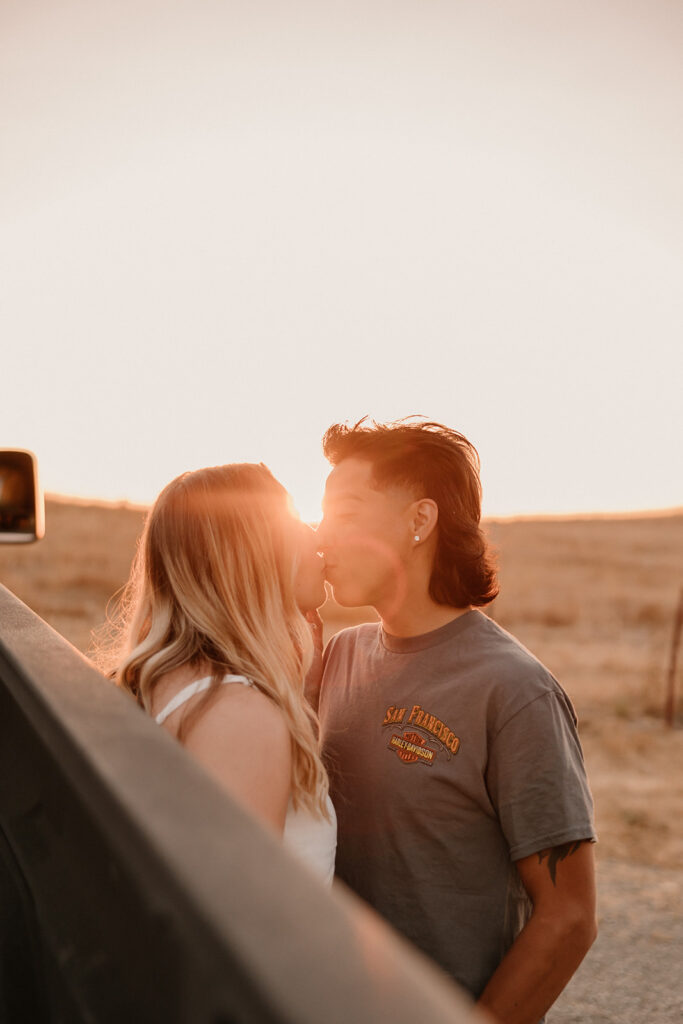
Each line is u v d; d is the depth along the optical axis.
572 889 1.85
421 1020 0.40
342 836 2.16
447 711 2.02
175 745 0.86
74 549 37.53
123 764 0.79
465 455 2.23
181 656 1.81
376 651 2.27
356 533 2.17
